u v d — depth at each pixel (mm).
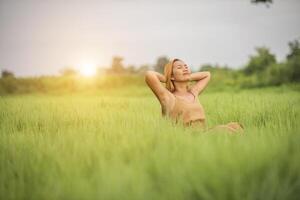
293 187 2967
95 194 2887
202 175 3014
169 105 5871
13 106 8125
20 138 4816
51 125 6004
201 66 31094
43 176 3357
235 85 27578
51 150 4004
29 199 3092
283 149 3494
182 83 6090
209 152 3404
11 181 3328
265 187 2906
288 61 27484
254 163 3232
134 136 4250
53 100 11195
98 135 4570
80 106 8594
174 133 4418
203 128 5844
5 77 31906
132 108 8320
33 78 32375
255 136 4289
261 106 7293
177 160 3393
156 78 5965
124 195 2824
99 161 3445
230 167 3137
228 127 5113
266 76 27734
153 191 2922
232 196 2887
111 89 31953
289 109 6805
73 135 4637
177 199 2846
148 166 3279
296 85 23125
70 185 3041
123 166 3260
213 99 9469
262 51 30781
